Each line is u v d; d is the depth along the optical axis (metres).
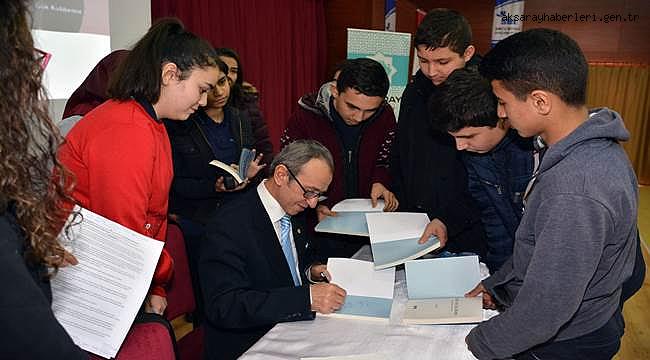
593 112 1.01
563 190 0.88
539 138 1.17
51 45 2.16
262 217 1.46
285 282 1.49
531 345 0.96
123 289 0.98
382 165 2.23
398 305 1.36
